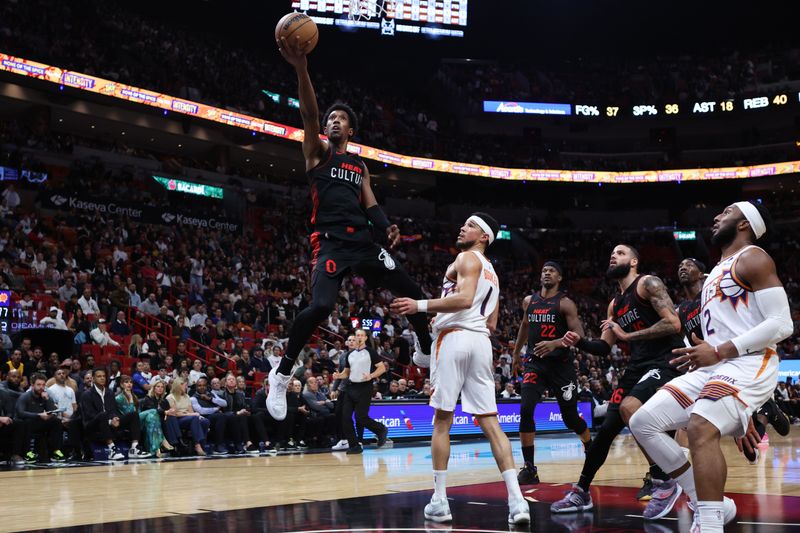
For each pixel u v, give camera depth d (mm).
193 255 20562
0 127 21766
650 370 4980
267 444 10516
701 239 34219
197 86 25344
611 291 32062
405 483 6379
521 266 32625
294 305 19562
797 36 36938
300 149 28266
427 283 27922
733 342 3326
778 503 4934
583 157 36062
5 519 4391
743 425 3352
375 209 4660
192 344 14953
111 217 20547
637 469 7738
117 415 9578
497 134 36125
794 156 32406
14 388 9648
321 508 4773
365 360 10266
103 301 15133
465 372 4484
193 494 5629
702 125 35844
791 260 32250
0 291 12195
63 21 23781
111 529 3988
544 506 4965
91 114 23516
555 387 6609
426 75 36469
